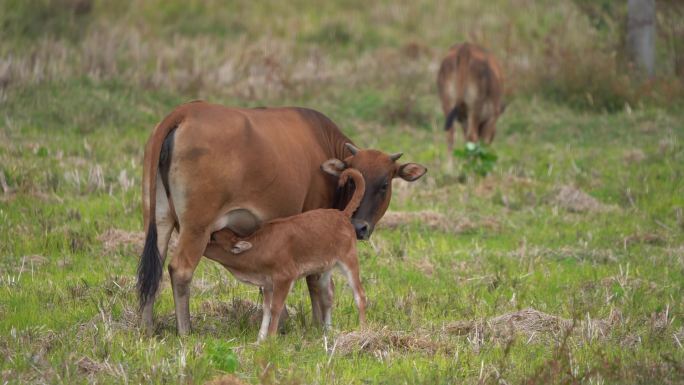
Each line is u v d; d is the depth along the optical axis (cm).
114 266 3209
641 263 3472
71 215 3684
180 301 2458
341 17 8344
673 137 5278
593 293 3058
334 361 2312
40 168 4141
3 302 2777
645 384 2212
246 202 2495
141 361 2278
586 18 7831
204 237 2438
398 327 2672
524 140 5600
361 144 5344
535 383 2148
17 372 2172
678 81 6150
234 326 2661
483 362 2305
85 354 2312
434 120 6003
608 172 4797
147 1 7962
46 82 5303
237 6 8400
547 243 3741
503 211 4188
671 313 2830
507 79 6481
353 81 6556
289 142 2628
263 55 6912
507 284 3175
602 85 6162
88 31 6781
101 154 4541
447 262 3441
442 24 8431
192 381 2127
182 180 2389
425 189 4472
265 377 2083
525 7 8688
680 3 7081
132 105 5384
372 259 3438
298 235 2516
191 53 6850
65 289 2917
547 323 2683
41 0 6819
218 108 2464
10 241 3359
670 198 4350
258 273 2525
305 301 2998
